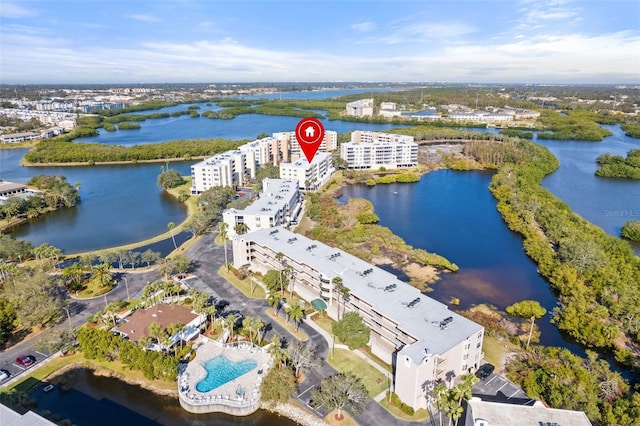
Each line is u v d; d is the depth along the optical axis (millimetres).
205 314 115000
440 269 155750
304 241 145250
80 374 100750
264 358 104250
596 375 92562
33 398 92562
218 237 181875
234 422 87438
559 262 149875
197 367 100688
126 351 99000
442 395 76688
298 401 90250
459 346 90500
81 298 131625
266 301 129875
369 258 161500
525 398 90000
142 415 89062
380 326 105062
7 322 113562
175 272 148500
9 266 140375
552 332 117750
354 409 86438
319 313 122812
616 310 119125
